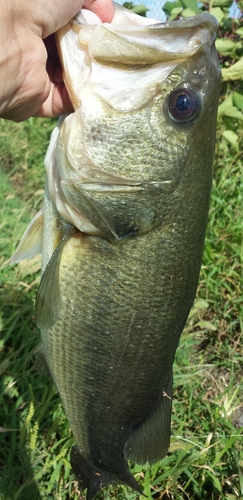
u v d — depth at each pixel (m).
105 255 0.27
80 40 0.25
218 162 0.64
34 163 0.82
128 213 0.27
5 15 0.24
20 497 0.37
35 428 0.38
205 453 0.38
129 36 0.25
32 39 0.25
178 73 0.25
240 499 0.36
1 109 0.26
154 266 0.27
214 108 0.27
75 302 0.28
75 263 0.28
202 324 0.48
